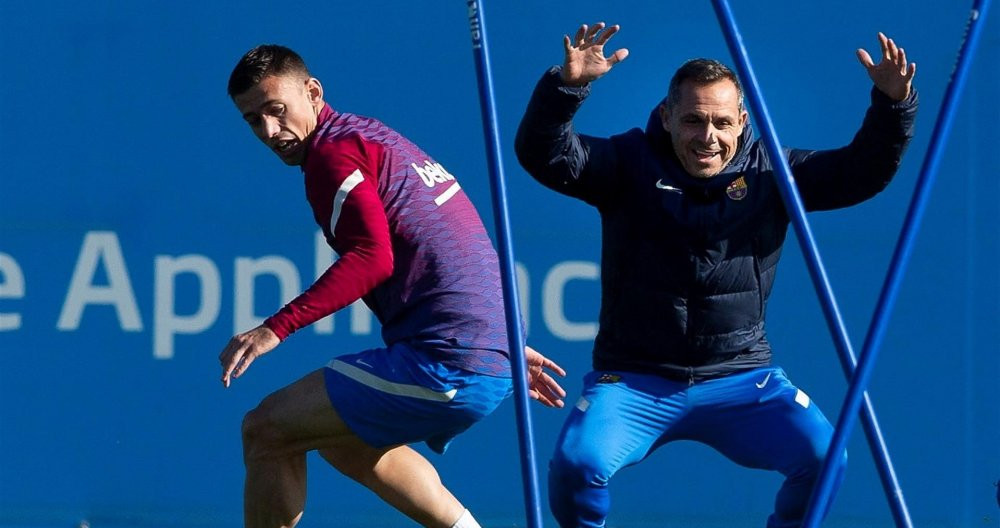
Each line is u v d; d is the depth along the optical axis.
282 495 13.79
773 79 18.31
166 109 18.31
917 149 18.28
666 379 14.05
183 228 18.34
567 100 13.03
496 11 18.30
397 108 18.33
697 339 13.80
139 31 18.28
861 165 13.52
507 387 13.66
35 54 18.23
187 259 18.34
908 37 18.27
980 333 18.36
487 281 13.57
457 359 13.29
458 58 18.33
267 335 12.69
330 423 13.53
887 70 13.04
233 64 18.31
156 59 18.28
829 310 12.38
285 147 13.51
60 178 18.27
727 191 13.45
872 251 18.33
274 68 13.25
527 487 12.16
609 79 18.36
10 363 18.33
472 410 13.50
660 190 13.45
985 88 18.25
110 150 18.31
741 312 13.79
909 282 18.36
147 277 18.34
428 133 18.34
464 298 13.38
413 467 14.70
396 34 18.31
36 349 18.34
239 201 18.34
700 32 18.36
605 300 14.16
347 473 14.68
